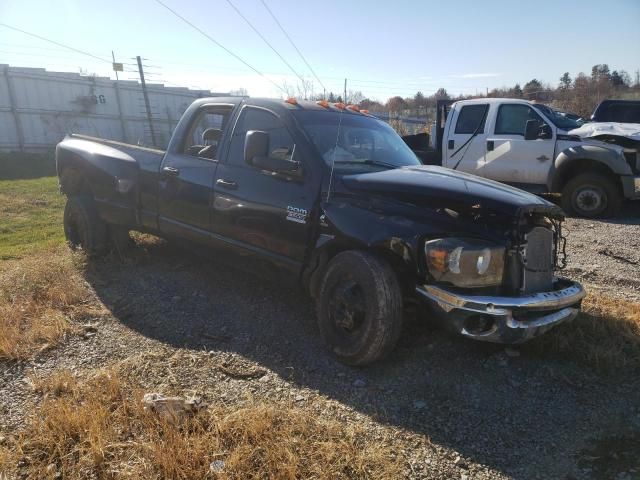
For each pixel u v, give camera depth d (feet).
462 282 10.93
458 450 9.39
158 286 16.71
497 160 32.45
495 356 12.57
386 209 12.09
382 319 11.19
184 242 16.92
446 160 34.81
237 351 12.69
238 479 8.18
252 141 13.50
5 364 11.76
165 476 8.22
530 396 11.10
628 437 9.82
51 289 15.70
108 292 16.17
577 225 27.66
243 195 14.47
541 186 31.42
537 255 11.70
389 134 16.43
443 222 11.53
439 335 13.41
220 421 9.53
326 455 8.80
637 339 12.98
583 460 9.20
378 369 11.95
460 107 34.19
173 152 17.07
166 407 9.71
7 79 71.87
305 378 11.55
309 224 12.99
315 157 13.38
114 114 81.76
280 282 14.23
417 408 10.57
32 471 8.35
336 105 16.15
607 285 17.78
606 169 29.43
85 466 8.50
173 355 12.36
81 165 19.33
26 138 74.43
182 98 88.99
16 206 40.65
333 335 12.32
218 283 17.06
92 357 12.23
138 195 17.71
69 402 10.08
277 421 9.72
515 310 10.69
